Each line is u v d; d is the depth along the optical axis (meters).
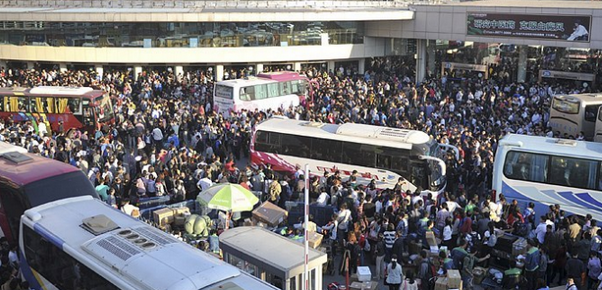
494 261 19.61
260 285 12.66
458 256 18.47
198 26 50.97
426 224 19.56
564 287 17.56
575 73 47.41
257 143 29.09
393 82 46.19
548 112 38.16
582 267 17.86
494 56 51.25
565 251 18.77
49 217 16.14
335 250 20.44
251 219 21.11
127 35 51.06
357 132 26.61
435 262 18.39
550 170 23.28
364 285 17.44
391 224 19.20
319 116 34.44
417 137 25.50
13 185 18.73
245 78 39.97
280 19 50.25
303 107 39.38
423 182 25.11
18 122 35.16
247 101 38.66
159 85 44.44
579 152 22.86
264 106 39.50
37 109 35.78
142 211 21.91
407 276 17.66
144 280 12.69
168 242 14.16
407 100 38.62
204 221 19.89
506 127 32.12
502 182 24.12
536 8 44.94
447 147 27.56
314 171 27.69
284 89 40.47
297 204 22.47
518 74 50.12
